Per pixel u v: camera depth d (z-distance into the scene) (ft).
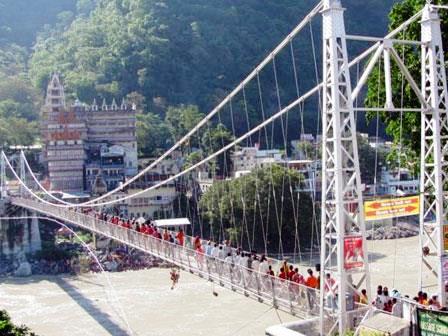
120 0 627.05
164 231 132.05
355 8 613.93
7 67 599.98
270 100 472.44
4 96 509.76
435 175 79.10
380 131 435.12
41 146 407.23
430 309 59.00
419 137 104.27
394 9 104.83
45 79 541.75
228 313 170.60
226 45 546.26
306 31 538.06
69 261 265.13
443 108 81.20
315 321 68.80
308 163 280.10
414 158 111.34
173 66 524.11
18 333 81.46
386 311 66.13
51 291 221.25
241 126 439.22
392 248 258.98
